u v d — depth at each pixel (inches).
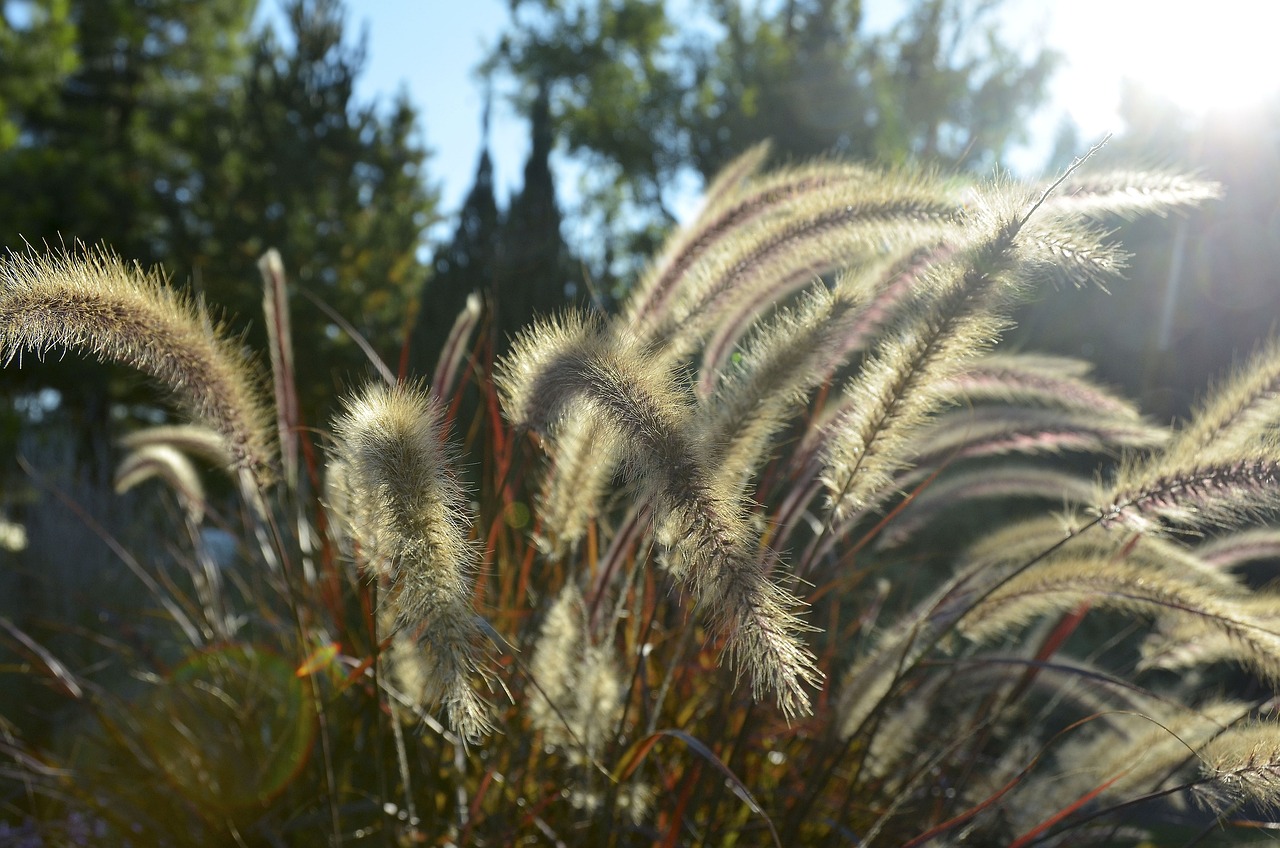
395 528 60.3
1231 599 101.0
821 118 605.3
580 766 103.6
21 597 213.2
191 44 1075.3
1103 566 93.4
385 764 115.0
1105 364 345.4
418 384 71.1
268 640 152.9
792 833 100.1
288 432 118.6
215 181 679.1
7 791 145.9
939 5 1007.0
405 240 663.8
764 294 106.5
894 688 94.6
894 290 92.7
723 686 102.1
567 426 87.4
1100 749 120.1
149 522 244.5
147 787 118.0
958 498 129.5
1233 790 84.0
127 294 81.5
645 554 97.2
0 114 656.4
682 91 1125.7
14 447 357.7
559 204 313.4
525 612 111.7
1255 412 90.5
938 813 116.0
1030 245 74.8
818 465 100.7
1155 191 84.7
